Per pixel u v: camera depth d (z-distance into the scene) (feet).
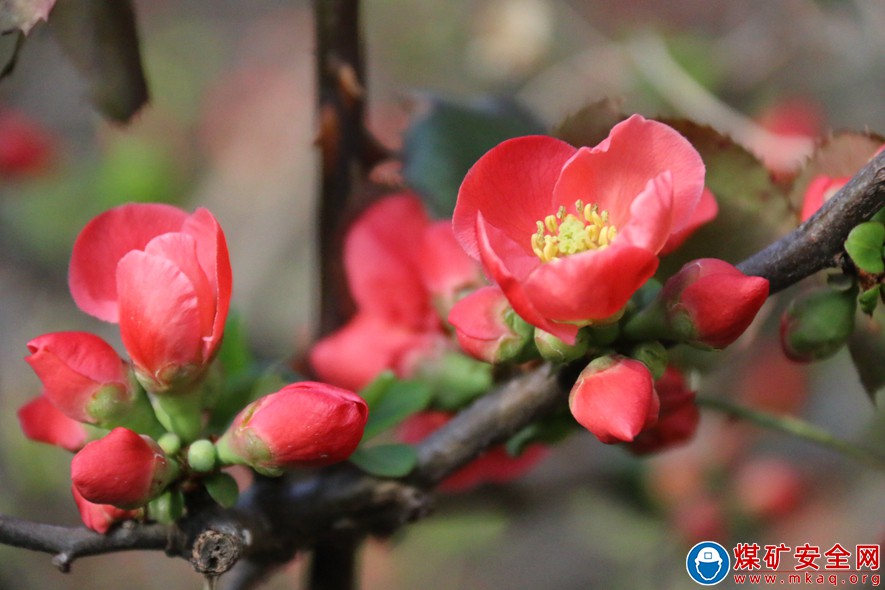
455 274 1.81
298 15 4.99
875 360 1.66
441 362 1.79
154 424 1.62
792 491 2.61
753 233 1.68
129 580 3.86
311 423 1.57
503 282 1.52
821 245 1.58
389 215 1.85
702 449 2.63
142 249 1.62
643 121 1.56
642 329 1.58
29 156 3.50
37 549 1.61
